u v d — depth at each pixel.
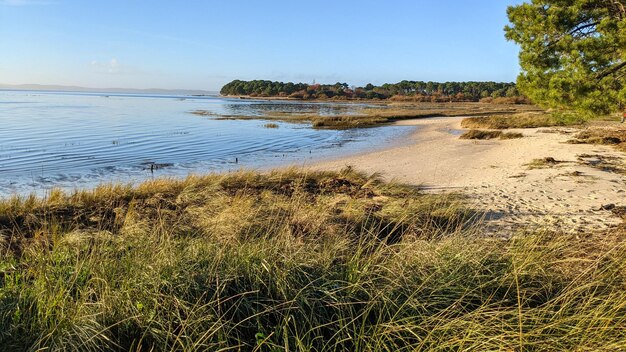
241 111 61.44
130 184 10.77
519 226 7.34
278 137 28.61
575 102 13.30
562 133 27.20
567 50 13.49
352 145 24.72
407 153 20.77
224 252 4.44
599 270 4.28
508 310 3.71
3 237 6.40
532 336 3.27
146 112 56.12
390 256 4.92
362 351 3.30
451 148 22.20
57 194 9.51
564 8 13.62
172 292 3.63
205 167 17.50
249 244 4.89
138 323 3.33
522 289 4.04
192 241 5.16
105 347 3.16
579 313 3.50
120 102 97.56
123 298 3.59
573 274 4.40
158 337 3.24
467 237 5.45
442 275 4.12
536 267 4.36
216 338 3.32
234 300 3.78
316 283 4.04
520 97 108.62
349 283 3.92
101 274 4.02
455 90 156.50
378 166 16.75
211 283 3.86
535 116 38.91
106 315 3.40
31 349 2.98
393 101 128.50
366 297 3.86
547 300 3.84
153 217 7.77
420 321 3.56
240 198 8.98
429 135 29.91
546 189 10.60
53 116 43.88
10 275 4.48
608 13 13.73
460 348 3.10
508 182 11.78
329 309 3.77
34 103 77.81
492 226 7.49
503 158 17.56
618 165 14.39
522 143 23.02
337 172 13.18
